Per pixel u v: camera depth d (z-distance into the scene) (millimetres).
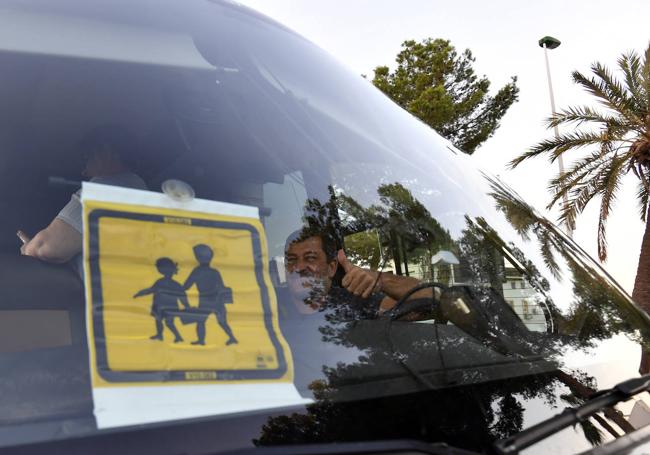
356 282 1797
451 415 1436
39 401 1251
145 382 1271
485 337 1738
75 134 1857
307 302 1665
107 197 1479
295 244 1815
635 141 19438
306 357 1472
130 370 1275
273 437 1252
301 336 1523
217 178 1868
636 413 1602
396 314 1726
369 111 2502
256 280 1547
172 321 1367
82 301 1386
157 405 1247
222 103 2105
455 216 2148
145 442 1185
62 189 1766
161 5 2268
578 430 1478
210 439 1215
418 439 1344
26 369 1319
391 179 2182
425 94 26688
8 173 1796
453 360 1612
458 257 1992
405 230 2008
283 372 1409
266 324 1481
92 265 1380
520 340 1775
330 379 1439
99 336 1298
